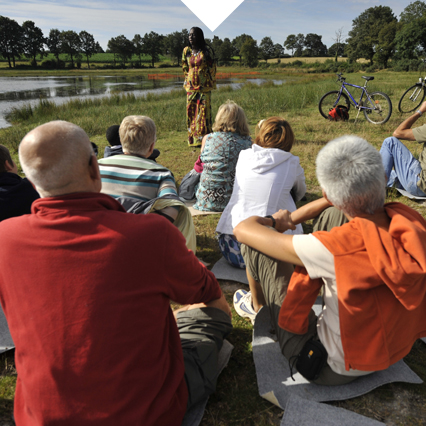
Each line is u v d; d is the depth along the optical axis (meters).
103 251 1.07
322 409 1.55
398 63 53.84
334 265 1.26
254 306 2.21
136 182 2.28
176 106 12.45
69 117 11.70
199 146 6.73
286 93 12.82
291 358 1.64
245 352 2.01
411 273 1.12
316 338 1.59
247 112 10.32
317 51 166.00
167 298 1.27
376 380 1.71
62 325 1.04
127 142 2.37
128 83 41.56
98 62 144.75
